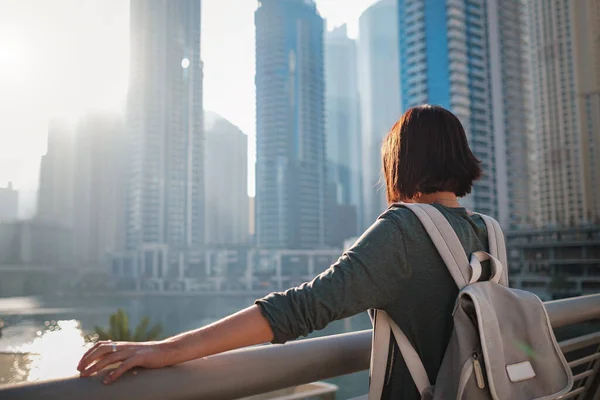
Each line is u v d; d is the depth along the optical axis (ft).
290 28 547.49
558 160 451.12
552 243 303.68
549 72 465.88
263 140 527.81
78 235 549.95
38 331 306.96
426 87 378.53
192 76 541.75
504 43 391.65
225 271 489.67
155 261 479.00
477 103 372.58
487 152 366.63
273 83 534.37
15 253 504.84
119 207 562.66
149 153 502.38
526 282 312.09
